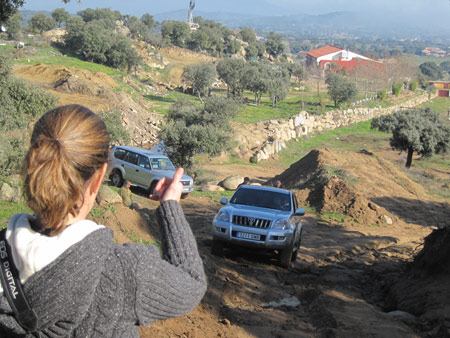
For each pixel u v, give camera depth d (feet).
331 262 38.68
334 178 69.97
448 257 26.40
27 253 3.38
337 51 601.21
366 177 81.87
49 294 3.32
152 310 3.69
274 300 25.67
